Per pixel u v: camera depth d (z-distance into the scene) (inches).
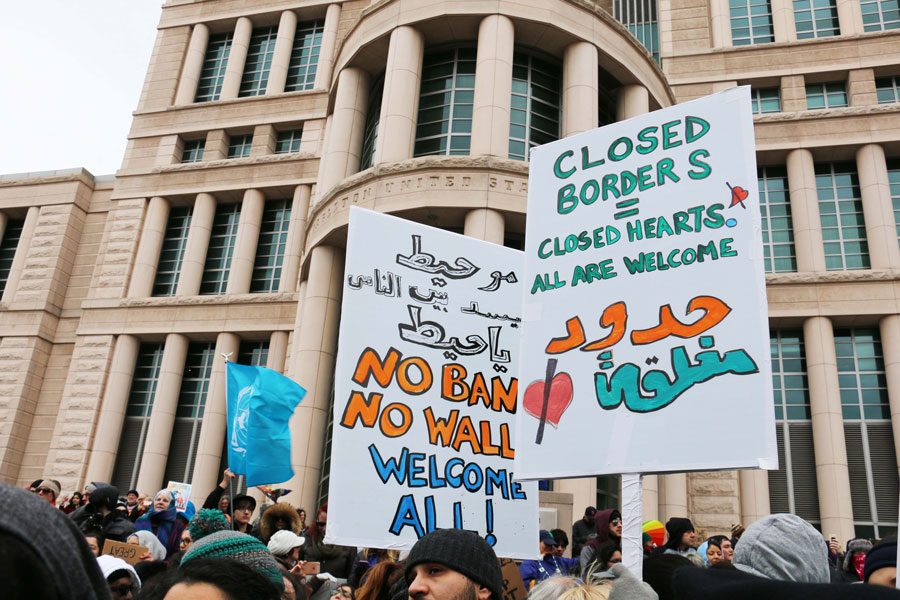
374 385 280.1
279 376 367.2
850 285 943.7
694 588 68.9
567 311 247.8
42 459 1179.9
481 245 320.5
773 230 1017.5
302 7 1307.8
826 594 60.2
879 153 999.0
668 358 221.5
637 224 244.5
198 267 1182.3
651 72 898.1
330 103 956.0
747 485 909.8
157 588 148.2
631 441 218.5
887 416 909.8
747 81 1093.1
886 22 1087.0
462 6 812.6
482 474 285.9
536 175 274.4
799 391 942.4
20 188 1343.5
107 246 1237.1
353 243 294.7
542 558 368.5
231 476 350.6
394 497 267.9
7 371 1217.4
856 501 885.2
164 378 1116.5
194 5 1380.4
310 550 352.2
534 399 241.9
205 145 1275.8
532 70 834.8
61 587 44.3
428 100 834.2
